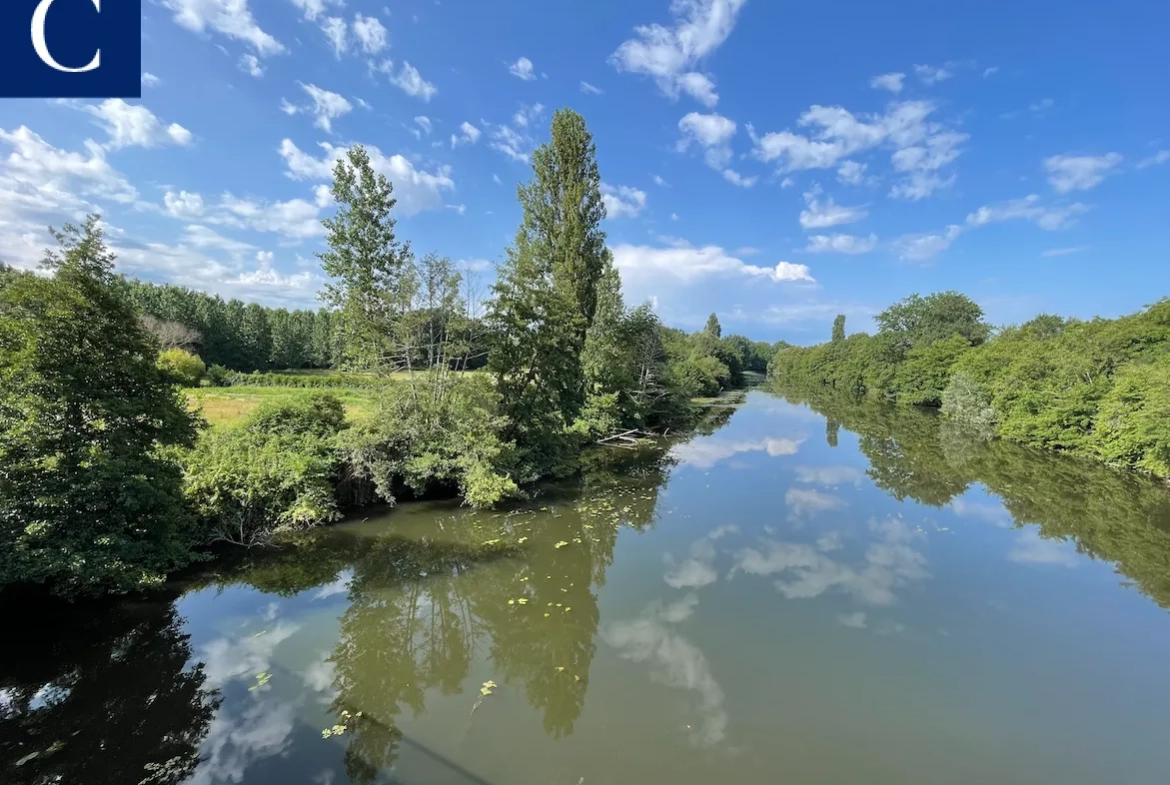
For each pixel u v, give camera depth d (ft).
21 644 25.75
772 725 21.06
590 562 38.83
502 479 50.06
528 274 65.41
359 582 34.68
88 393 28.12
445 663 25.88
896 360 205.67
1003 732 20.93
